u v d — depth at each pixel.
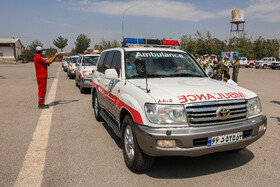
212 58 14.29
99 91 5.84
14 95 10.34
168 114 3.12
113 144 4.78
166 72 4.50
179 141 3.01
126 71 4.35
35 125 5.99
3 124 6.05
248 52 49.16
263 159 4.09
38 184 3.32
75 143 4.82
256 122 3.44
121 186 3.28
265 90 12.14
